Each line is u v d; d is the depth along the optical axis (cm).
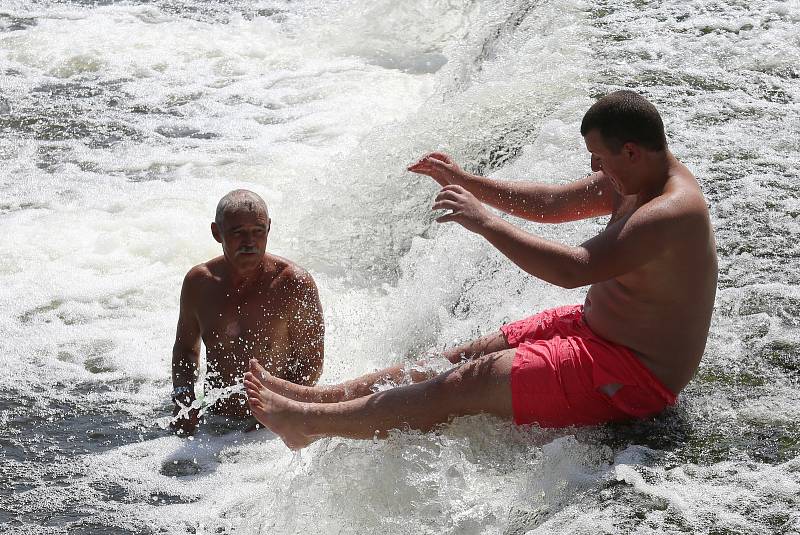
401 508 704
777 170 1119
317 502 718
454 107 1334
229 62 1827
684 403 769
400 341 980
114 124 1559
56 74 1769
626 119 717
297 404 757
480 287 1045
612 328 738
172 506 744
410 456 726
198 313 870
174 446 833
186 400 859
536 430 737
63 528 715
